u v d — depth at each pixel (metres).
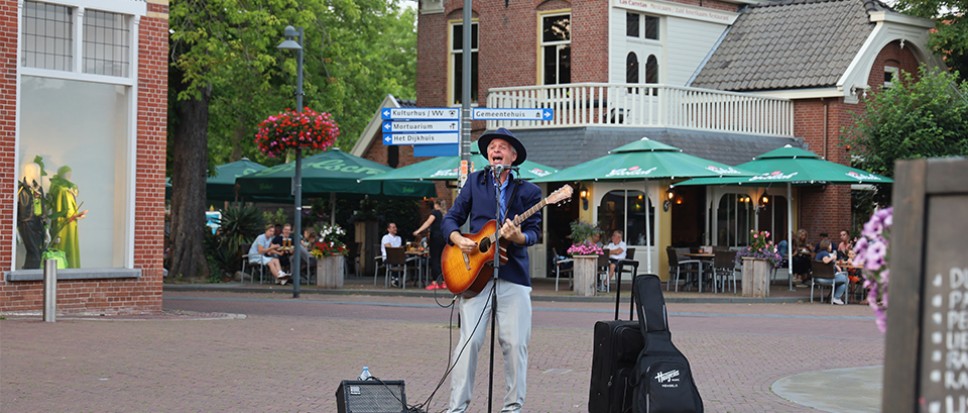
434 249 25.59
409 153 34.91
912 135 28.67
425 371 11.90
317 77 32.22
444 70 34.00
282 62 28.97
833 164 26.47
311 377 11.30
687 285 26.67
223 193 35.78
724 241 30.25
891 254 3.84
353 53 39.75
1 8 16.47
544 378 11.66
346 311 19.86
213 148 42.22
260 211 30.95
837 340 15.84
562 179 25.69
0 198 16.50
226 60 24.80
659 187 28.59
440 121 17.36
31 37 17.02
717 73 32.69
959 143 28.67
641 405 7.52
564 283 28.53
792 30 32.78
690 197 29.95
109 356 12.52
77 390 10.24
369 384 8.01
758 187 30.94
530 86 30.03
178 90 28.45
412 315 19.12
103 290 17.64
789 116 31.61
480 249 8.27
